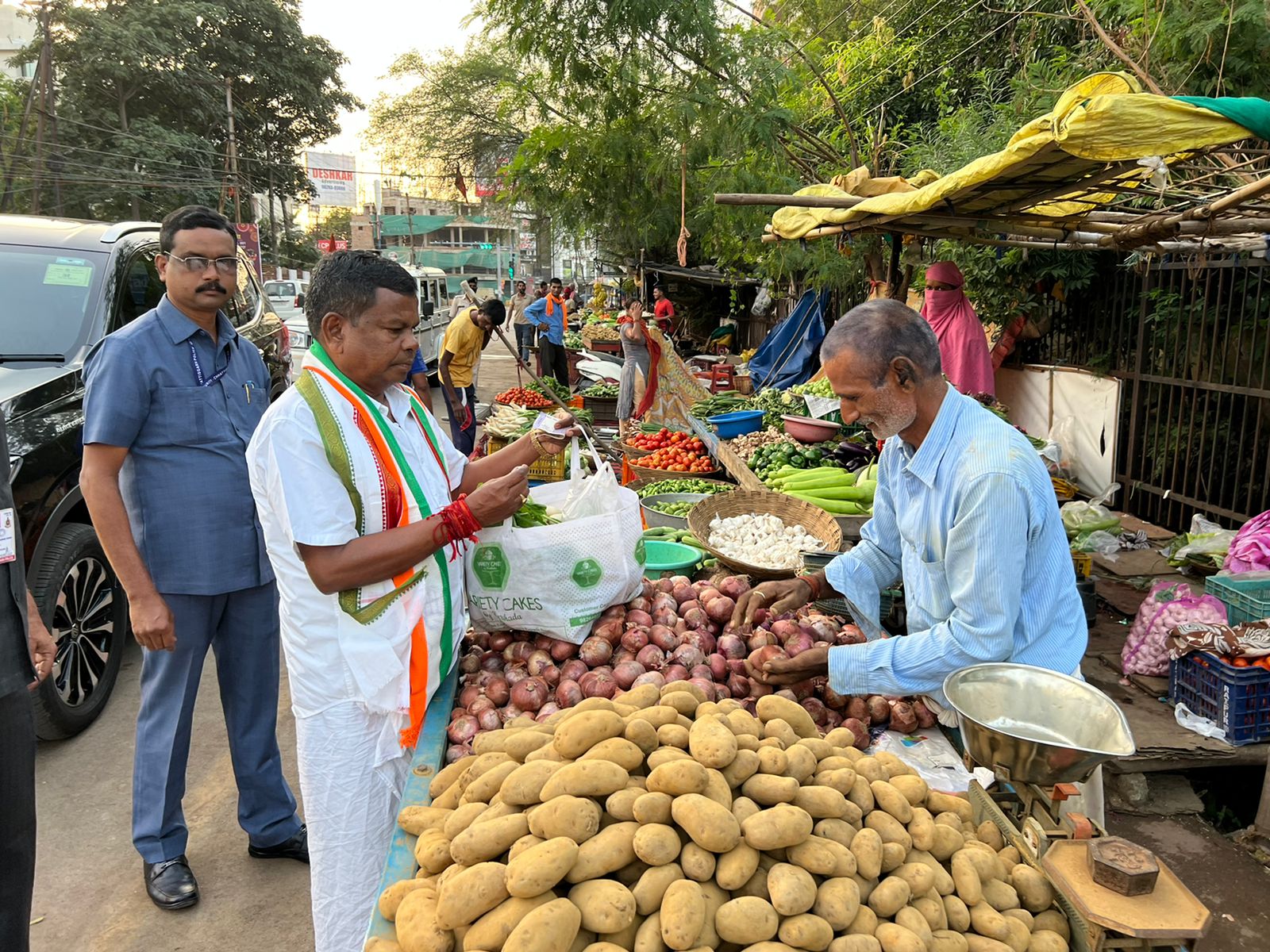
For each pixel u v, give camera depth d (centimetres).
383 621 207
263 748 312
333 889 212
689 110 901
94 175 2620
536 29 923
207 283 277
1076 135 278
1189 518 627
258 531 295
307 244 4434
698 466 649
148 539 280
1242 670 344
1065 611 218
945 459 213
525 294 1953
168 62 2997
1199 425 621
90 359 275
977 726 169
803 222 545
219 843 335
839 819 155
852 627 277
